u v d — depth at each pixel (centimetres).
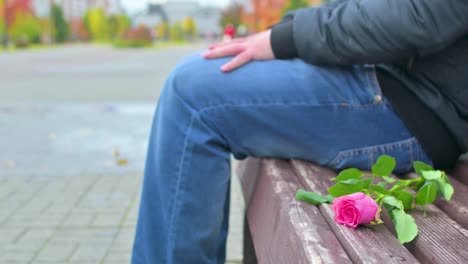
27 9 5391
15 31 5206
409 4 199
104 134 673
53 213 378
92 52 3619
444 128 210
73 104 937
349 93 211
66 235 336
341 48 207
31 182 456
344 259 168
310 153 214
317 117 211
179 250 213
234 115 211
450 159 213
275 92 210
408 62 211
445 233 181
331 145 212
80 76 1520
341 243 176
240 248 321
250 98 210
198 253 214
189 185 211
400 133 212
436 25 198
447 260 171
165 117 213
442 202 197
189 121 211
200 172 211
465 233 181
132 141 633
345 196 180
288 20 224
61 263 304
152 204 217
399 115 210
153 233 216
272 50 213
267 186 206
